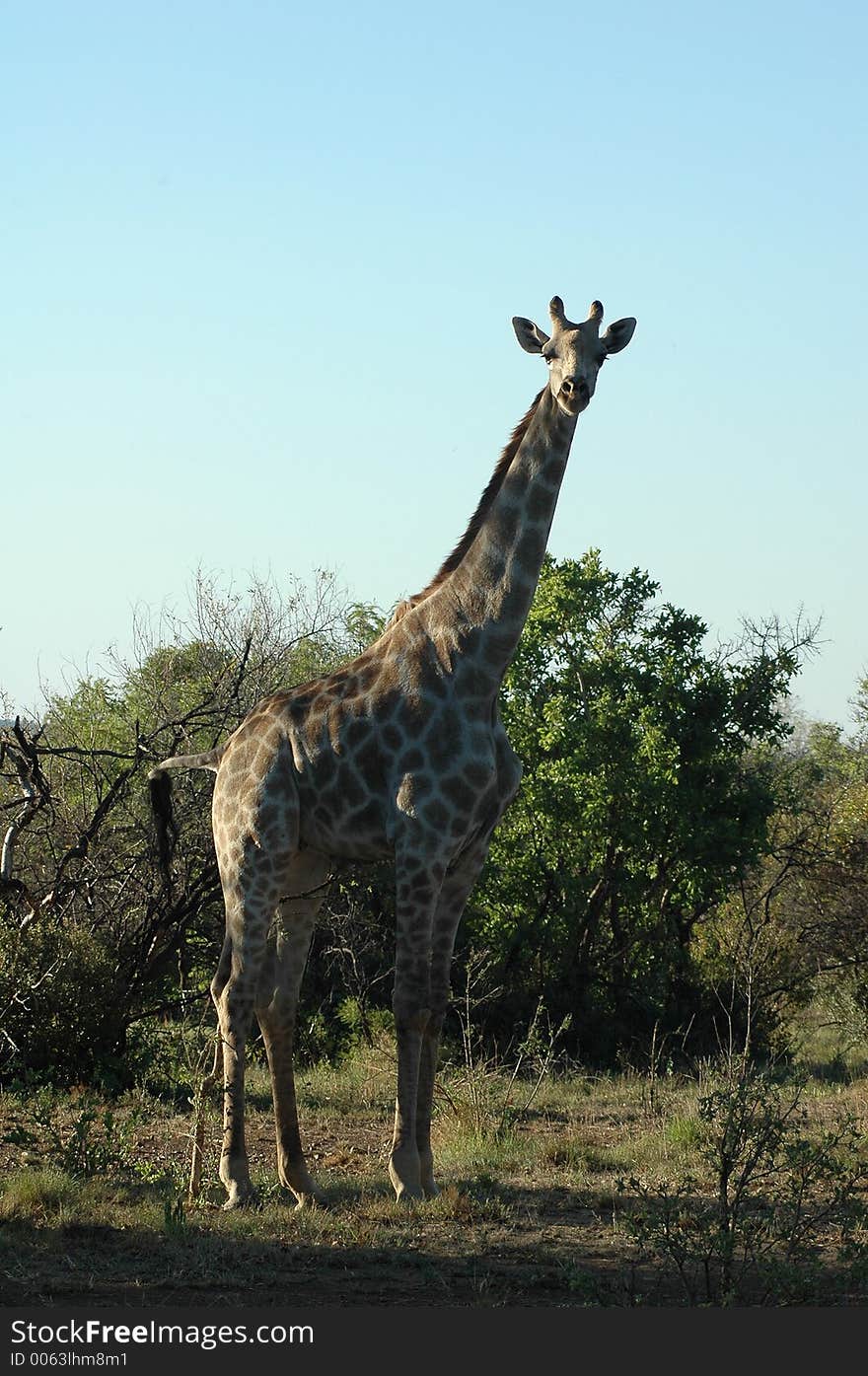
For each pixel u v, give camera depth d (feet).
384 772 62.49
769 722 139.44
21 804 94.53
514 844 134.51
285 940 65.77
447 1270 50.80
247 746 66.59
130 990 92.22
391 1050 107.04
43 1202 56.65
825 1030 147.54
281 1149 62.90
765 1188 63.26
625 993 130.93
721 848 134.72
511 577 62.13
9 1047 86.07
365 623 145.69
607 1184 65.51
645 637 139.74
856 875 143.74
